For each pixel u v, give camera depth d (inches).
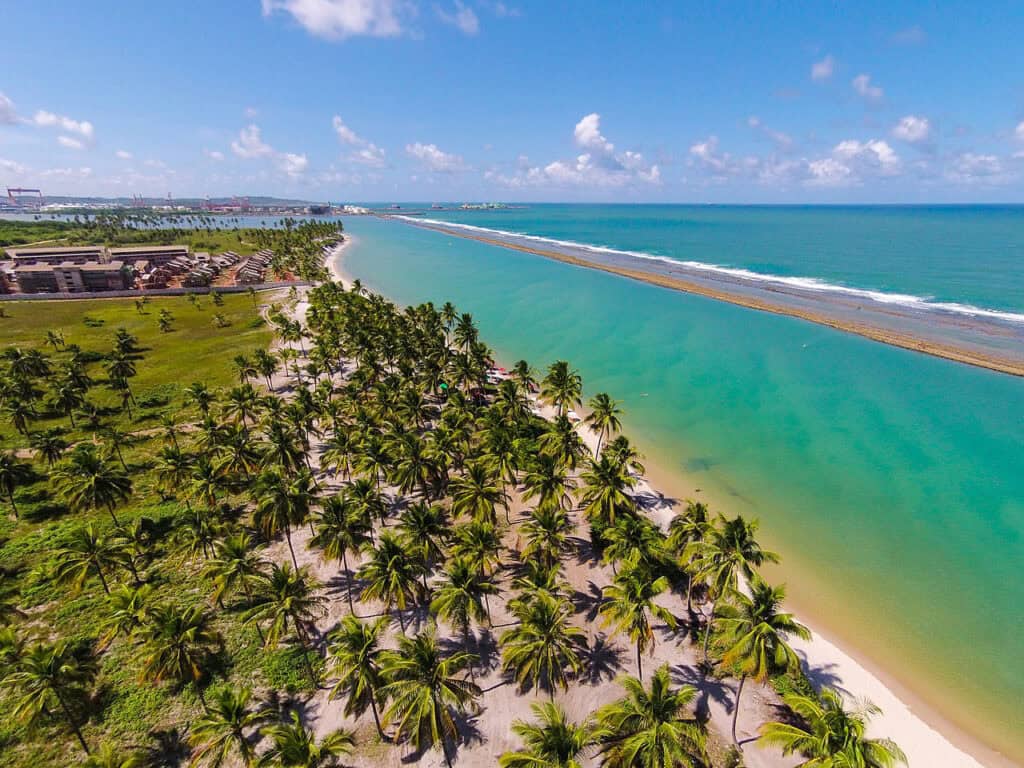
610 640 1601.9
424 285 7180.1
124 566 1727.4
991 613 1721.2
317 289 5649.6
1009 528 2134.6
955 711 1402.6
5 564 1847.9
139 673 1428.4
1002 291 5836.6
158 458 2134.6
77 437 2785.4
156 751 1274.6
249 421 2955.2
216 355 4114.2
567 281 7278.5
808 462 2630.4
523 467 2048.5
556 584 1678.2
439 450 2047.2
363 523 1614.2
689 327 4911.4
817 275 7086.6
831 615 1711.4
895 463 2605.8
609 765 1058.1
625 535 1653.5
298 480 1770.4
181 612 1491.1
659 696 1059.3
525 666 1272.1
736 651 1203.9
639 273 7573.8
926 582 1854.1
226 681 1446.9
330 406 2546.8
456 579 1386.6
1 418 2925.7
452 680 1181.7
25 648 1508.4
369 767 1254.9
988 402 3235.7
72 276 5935.0
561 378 2664.9
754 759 1262.3
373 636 1221.1
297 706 1390.3
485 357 3312.0
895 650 1583.4
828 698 1080.2
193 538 1737.2
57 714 1343.5
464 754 1289.4
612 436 2893.7
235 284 6752.0
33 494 2269.9
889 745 997.8
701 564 1505.9
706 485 2444.6
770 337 4554.6
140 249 7381.9
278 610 1317.7
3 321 4815.5
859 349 4205.2
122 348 3442.4
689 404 3299.7
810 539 2076.8
